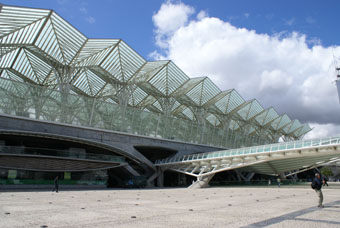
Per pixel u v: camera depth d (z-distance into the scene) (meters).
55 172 33.12
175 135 47.88
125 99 44.53
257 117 70.56
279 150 29.17
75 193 21.44
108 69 41.34
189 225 6.65
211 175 36.22
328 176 76.75
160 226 6.55
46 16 28.27
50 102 34.09
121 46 36.72
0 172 28.41
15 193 20.97
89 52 35.97
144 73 43.78
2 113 30.39
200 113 56.19
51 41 33.25
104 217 8.05
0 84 30.06
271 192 21.59
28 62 42.84
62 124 34.66
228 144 58.91
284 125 83.94
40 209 10.09
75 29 30.86
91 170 34.94
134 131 42.00
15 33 29.81
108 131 38.78
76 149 38.31
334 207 9.79
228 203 12.46
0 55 32.28
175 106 59.34
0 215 8.46
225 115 61.81
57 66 37.53
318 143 26.61
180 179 47.22
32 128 32.41
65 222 7.16
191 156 39.41
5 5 24.12
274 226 6.32
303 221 6.93
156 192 23.64
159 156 52.69
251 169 44.34
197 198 15.91
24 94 31.98
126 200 14.45
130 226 6.57
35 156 29.95
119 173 42.16
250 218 7.64
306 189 26.11
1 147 28.02
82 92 52.50
